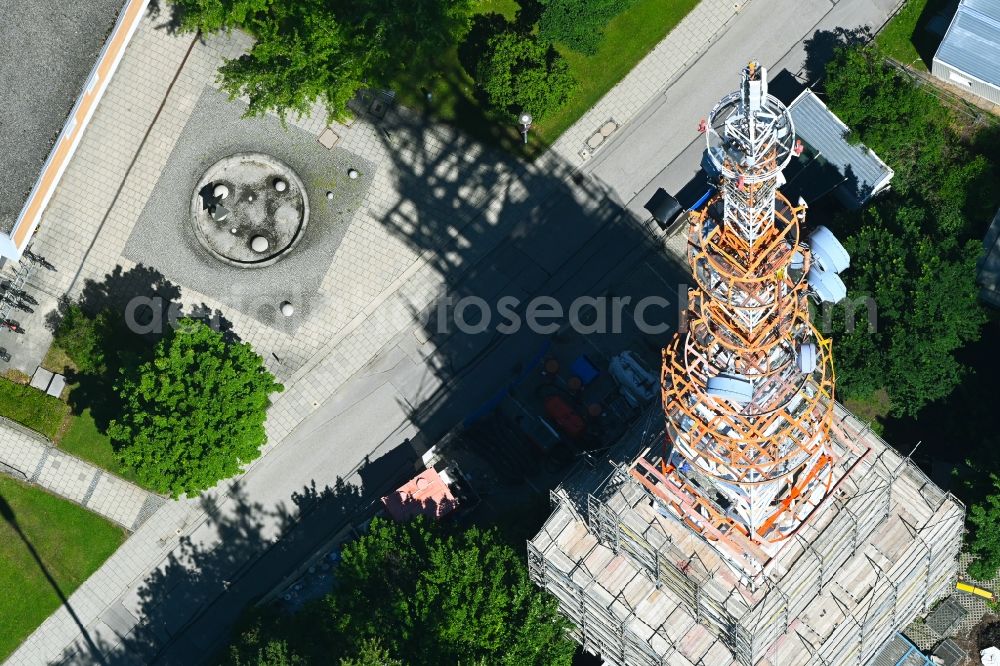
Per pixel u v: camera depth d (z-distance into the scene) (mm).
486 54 105625
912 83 101812
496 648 91750
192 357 99250
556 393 105500
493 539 96250
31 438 108250
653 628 88000
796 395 80375
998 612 98875
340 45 102250
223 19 104875
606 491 87562
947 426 100938
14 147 102500
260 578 106250
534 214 108500
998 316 101312
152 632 106438
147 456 98375
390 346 107938
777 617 85000
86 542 107500
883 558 88750
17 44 103375
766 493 81188
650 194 107938
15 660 106750
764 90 65938
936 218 100188
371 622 93188
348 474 106688
